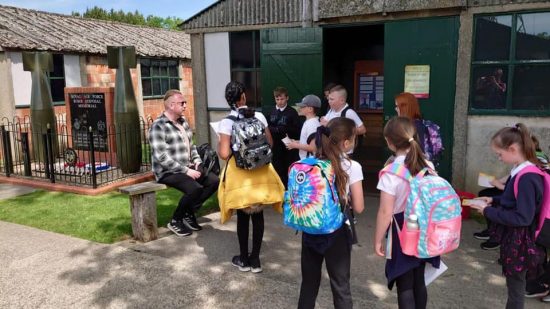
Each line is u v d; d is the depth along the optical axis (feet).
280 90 20.34
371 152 29.71
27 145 27.02
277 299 12.09
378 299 11.96
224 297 12.26
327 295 12.19
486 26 19.20
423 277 9.18
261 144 12.65
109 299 12.26
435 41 19.92
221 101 26.40
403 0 20.13
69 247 16.01
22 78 35.27
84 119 29.22
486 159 19.77
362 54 29.89
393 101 21.11
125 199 22.53
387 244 9.19
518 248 9.44
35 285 13.14
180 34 62.59
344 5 21.56
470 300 11.82
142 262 14.61
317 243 9.45
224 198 13.02
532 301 11.70
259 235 13.57
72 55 39.60
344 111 16.93
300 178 9.32
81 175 26.09
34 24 41.73
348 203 9.48
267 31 22.63
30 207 21.30
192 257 14.98
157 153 16.55
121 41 46.42
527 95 18.93
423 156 9.02
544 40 18.33
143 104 48.14
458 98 19.90
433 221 8.48
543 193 9.36
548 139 18.66
